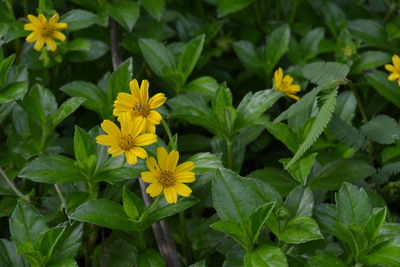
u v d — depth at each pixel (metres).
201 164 0.62
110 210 0.61
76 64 0.80
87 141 0.62
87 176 0.62
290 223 0.60
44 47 0.74
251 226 0.59
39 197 0.67
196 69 0.82
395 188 0.71
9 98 0.65
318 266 0.59
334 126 0.68
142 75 0.81
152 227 0.64
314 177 0.68
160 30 0.81
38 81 0.76
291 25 0.86
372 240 0.59
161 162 0.59
